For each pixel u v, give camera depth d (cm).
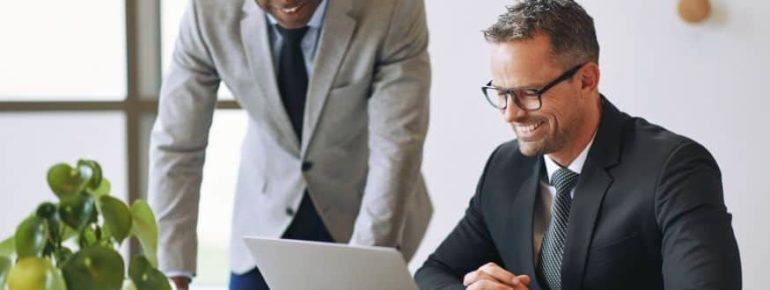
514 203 258
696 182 232
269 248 231
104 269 158
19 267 156
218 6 297
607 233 238
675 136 241
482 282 235
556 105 231
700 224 227
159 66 462
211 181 470
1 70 464
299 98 303
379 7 293
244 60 297
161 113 304
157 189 300
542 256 251
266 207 316
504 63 231
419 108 296
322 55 294
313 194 310
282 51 298
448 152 441
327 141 306
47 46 464
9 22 464
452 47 436
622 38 428
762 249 429
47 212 161
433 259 273
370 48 293
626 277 239
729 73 424
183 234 298
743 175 427
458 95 438
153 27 459
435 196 444
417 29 297
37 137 461
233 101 458
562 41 229
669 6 424
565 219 246
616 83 430
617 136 243
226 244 475
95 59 466
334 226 314
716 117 426
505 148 269
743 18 420
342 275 223
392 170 290
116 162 463
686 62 425
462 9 434
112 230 159
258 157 317
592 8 429
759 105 423
